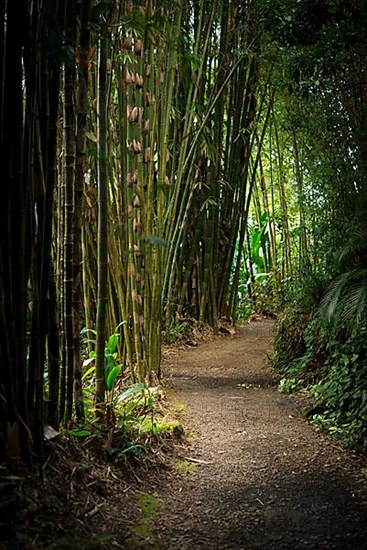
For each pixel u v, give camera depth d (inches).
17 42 79.6
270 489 103.0
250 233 391.2
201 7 186.7
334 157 181.2
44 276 88.4
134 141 141.5
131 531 84.0
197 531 86.4
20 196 82.1
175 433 126.0
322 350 177.0
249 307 347.3
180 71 211.5
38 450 86.8
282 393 169.9
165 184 154.5
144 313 157.6
